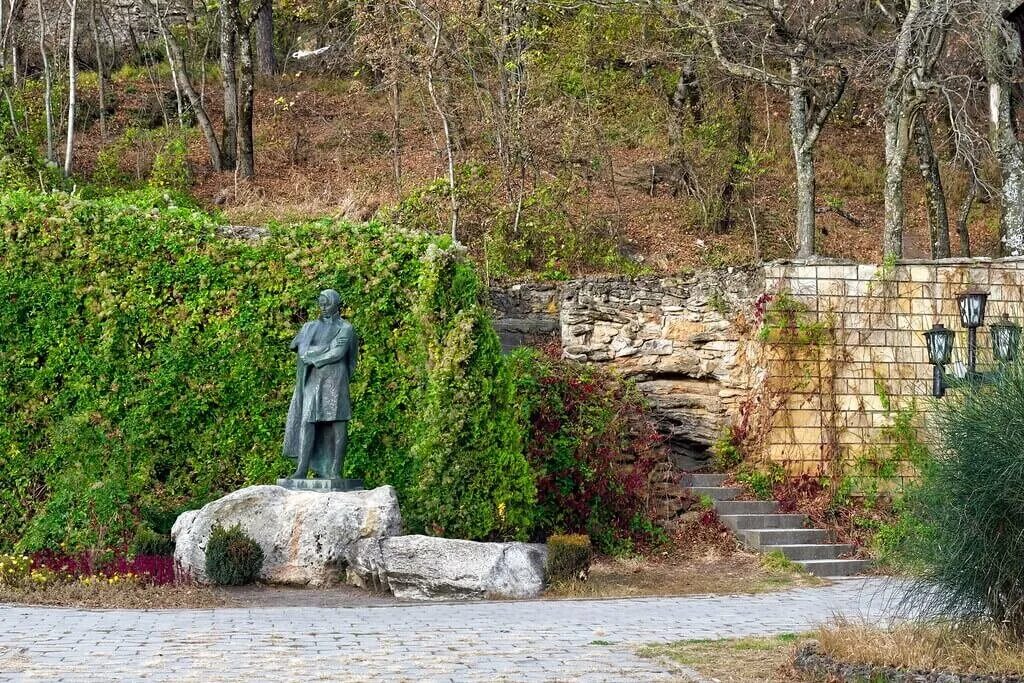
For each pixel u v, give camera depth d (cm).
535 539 1842
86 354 1708
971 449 911
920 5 2241
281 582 1474
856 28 2506
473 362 1672
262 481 1734
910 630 942
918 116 2714
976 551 904
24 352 1694
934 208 2748
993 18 2205
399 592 1411
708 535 1892
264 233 1888
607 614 1277
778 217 3156
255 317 1762
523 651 1004
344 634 1089
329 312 1590
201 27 3788
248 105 3195
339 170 3316
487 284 2311
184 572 1468
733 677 902
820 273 2000
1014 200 2409
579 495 1873
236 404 1748
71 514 1614
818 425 1966
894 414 1970
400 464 1759
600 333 2092
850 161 3644
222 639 1048
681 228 3016
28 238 1714
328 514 1492
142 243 1744
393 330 1786
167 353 1733
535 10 3055
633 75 3525
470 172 2755
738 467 1995
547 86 3136
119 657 948
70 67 2931
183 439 1730
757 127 3644
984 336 1997
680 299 2083
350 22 3578
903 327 2003
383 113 3688
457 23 2714
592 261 2719
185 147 3228
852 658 891
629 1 2572
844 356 1983
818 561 1783
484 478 1645
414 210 2716
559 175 2969
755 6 2320
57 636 1055
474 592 1413
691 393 2067
